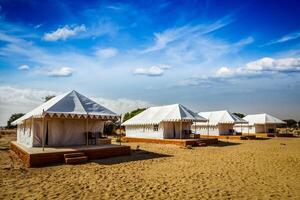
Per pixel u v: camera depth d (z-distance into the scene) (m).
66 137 17.28
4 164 13.38
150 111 31.02
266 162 14.65
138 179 10.12
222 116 38.25
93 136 17.98
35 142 16.33
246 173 11.47
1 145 24.56
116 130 47.81
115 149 16.05
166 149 21.11
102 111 16.98
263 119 46.66
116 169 12.12
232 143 28.86
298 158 16.36
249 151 20.41
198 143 24.84
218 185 9.27
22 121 18.80
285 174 11.31
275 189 8.78
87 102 17.12
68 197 7.70
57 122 17.09
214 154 18.25
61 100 15.95
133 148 21.38
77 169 12.01
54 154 13.37
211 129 38.72
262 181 9.96
